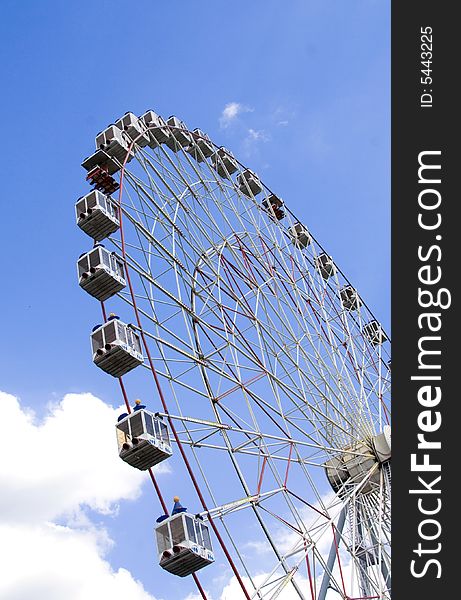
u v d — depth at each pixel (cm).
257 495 2603
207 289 2984
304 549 2638
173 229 2964
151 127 3247
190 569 2244
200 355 2822
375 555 3109
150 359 2509
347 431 3344
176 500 2311
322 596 2659
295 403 3056
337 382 3397
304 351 3225
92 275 2520
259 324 3100
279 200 3956
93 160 2984
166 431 2466
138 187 2911
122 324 2509
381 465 3394
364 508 3262
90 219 2656
